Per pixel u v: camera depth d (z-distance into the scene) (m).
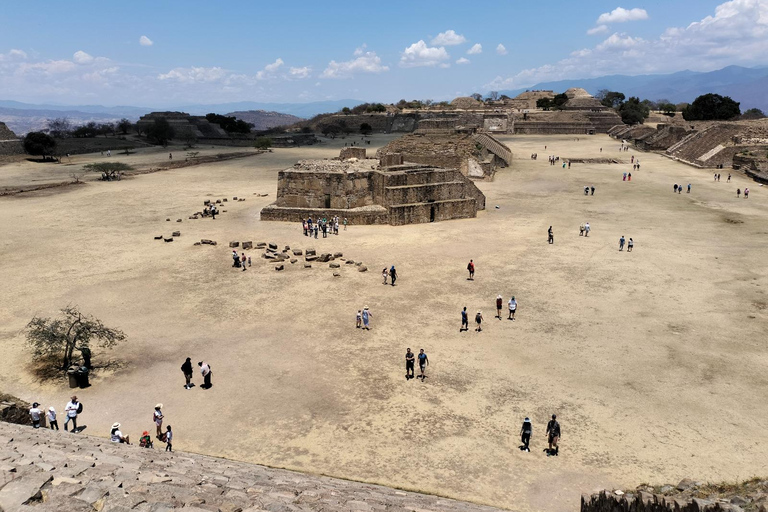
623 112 170.12
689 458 17.62
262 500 8.62
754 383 22.41
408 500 12.60
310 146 142.25
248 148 136.38
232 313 30.53
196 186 77.12
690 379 22.83
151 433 19.12
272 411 20.72
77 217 55.47
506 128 165.12
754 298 31.92
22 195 67.75
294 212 54.09
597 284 34.94
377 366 24.31
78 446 11.80
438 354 25.45
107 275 36.94
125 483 7.98
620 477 16.73
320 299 32.75
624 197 66.81
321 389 22.36
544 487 16.28
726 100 146.12
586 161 100.06
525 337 27.22
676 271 37.34
